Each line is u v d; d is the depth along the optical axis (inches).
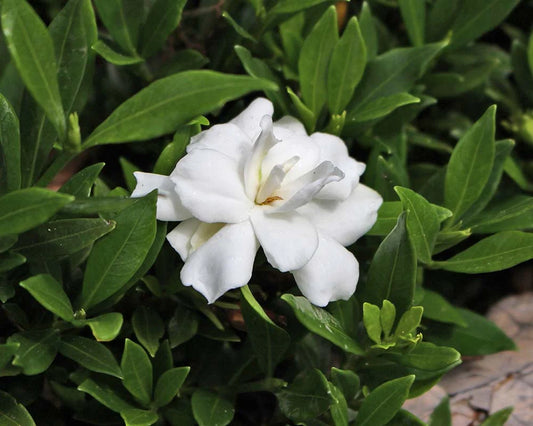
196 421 16.1
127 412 15.6
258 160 15.2
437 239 16.9
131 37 16.9
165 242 16.2
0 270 15.0
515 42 18.9
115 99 17.8
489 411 17.7
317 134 16.2
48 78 14.7
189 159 15.1
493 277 19.5
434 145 18.5
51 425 16.5
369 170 17.3
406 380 15.5
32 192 14.2
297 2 16.9
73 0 15.6
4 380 15.9
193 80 14.8
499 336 17.5
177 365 16.9
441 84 18.7
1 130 15.2
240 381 16.6
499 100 19.3
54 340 15.3
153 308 16.5
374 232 16.4
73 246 15.1
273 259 15.1
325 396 15.6
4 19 14.3
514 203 18.0
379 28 19.1
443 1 18.2
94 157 18.4
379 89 17.6
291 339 16.5
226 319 16.5
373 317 15.6
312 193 14.9
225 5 17.8
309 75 17.0
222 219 15.1
